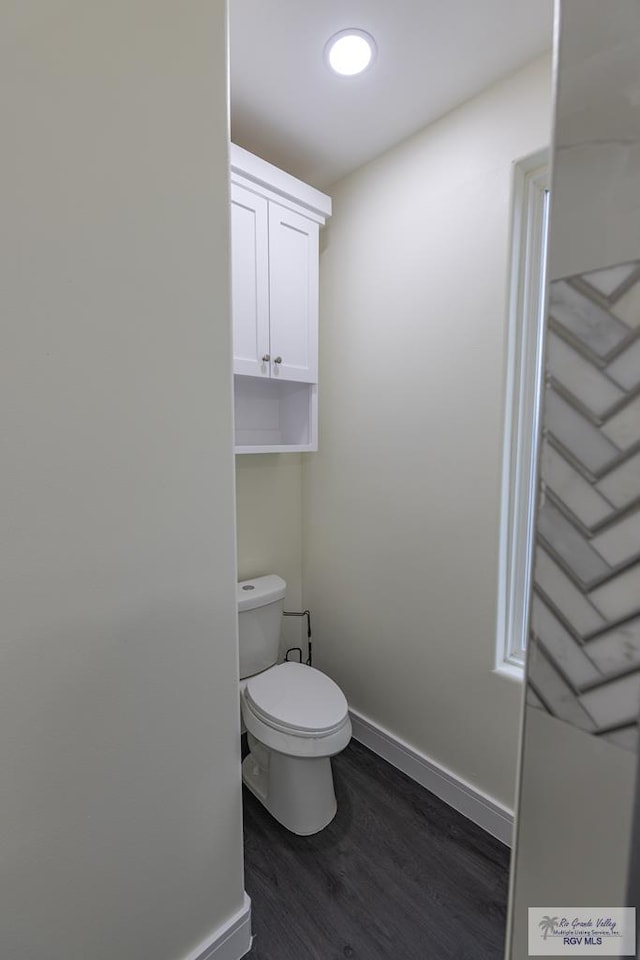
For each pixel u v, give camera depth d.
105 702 0.81
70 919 0.80
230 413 0.95
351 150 1.63
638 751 0.29
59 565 0.74
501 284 1.32
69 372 0.72
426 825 1.50
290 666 1.72
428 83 1.31
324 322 1.96
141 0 0.75
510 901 0.36
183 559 0.90
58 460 0.72
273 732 1.40
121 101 0.74
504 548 1.42
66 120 0.68
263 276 1.58
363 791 1.65
